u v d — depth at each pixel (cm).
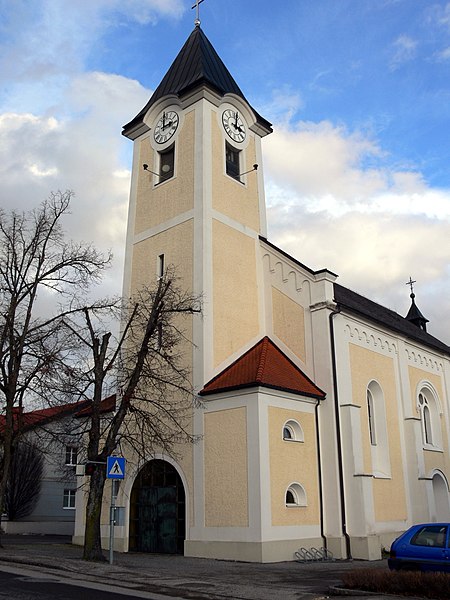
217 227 2789
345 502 2386
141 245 2983
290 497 2298
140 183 3122
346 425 2459
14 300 2516
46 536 3728
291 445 2317
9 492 4069
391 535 2636
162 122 3119
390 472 2786
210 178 2842
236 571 1800
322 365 2567
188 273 2703
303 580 1588
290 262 2827
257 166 3155
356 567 1978
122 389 2367
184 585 1438
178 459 2414
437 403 3403
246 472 2180
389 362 3011
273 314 2841
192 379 2486
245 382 2280
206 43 3338
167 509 2427
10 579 1455
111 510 1881
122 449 2594
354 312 2736
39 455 4138
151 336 2339
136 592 1319
